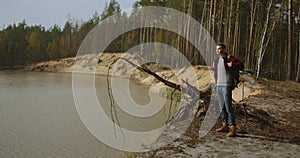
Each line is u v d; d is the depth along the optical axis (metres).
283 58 35.06
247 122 6.62
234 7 29.03
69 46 73.31
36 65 70.56
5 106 16.62
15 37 78.00
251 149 4.96
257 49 27.95
